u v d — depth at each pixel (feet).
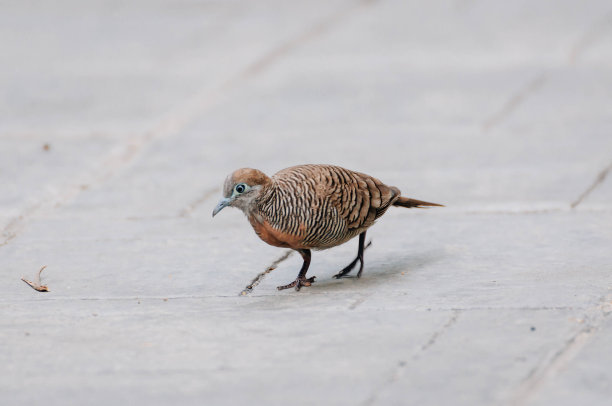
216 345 27.55
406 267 34.60
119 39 79.41
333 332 28.09
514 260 34.45
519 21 78.79
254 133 55.72
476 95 60.70
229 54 73.97
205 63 71.72
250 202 30.94
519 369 24.76
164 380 25.27
